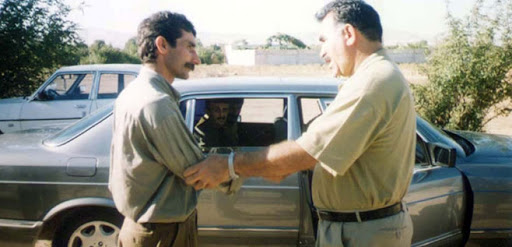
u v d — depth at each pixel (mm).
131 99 2145
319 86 3666
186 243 2326
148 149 2125
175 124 2104
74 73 8656
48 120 8398
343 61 2150
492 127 10969
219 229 3479
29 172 3582
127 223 2312
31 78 11953
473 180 3607
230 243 3516
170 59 2250
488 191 3627
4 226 3613
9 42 11266
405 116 2057
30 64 11695
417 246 3422
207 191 3439
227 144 3674
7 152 3701
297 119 3539
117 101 2264
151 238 2227
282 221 3428
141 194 2174
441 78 8484
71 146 3629
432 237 3516
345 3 2133
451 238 3594
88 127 3684
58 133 3908
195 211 2422
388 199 2123
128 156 2152
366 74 2010
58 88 8711
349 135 1978
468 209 3641
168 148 2102
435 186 3459
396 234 2164
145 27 2225
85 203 3504
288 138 3488
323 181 2211
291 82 3727
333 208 2215
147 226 2221
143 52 2246
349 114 1970
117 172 2215
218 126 3678
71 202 3525
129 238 2273
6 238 3633
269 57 72500
